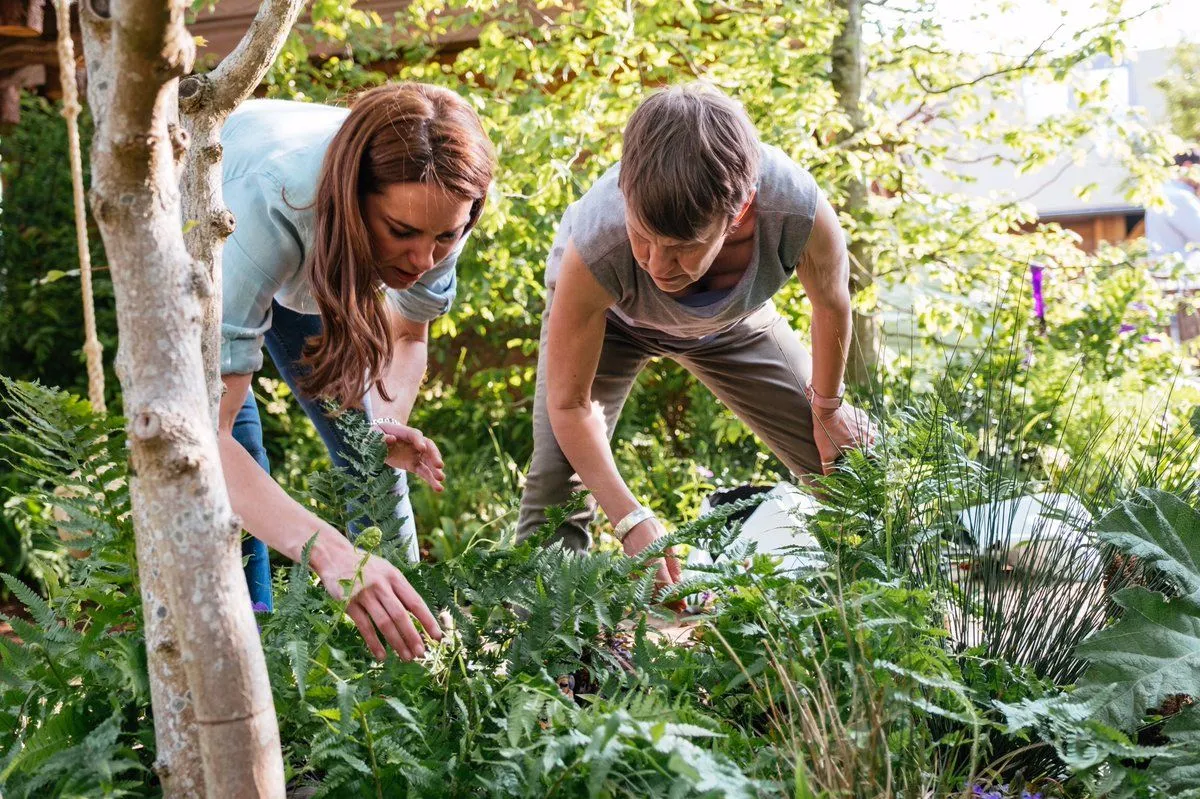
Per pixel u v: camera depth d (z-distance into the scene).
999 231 5.18
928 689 1.54
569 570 1.67
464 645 1.65
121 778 1.36
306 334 2.49
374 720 1.43
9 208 6.36
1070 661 1.80
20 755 1.28
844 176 4.77
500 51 4.70
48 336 6.11
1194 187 9.77
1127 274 5.55
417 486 5.18
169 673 1.20
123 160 1.06
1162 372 5.36
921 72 5.38
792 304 4.52
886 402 2.19
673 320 2.21
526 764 1.31
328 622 1.57
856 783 1.31
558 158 4.62
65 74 2.48
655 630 1.74
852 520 1.88
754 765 1.36
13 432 1.44
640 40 4.55
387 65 6.38
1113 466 2.08
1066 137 5.20
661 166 1.70
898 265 5.00
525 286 5.29
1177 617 1.58
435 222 1.84
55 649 1.46
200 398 1.14
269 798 1.15
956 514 1.97
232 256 1.86
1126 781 1.40
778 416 2.62
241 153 1.99
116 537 1.47
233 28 6.58
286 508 1.68
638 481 5.07
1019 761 1.65
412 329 2.60
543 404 2.61
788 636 1.57
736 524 1.85
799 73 4.69
